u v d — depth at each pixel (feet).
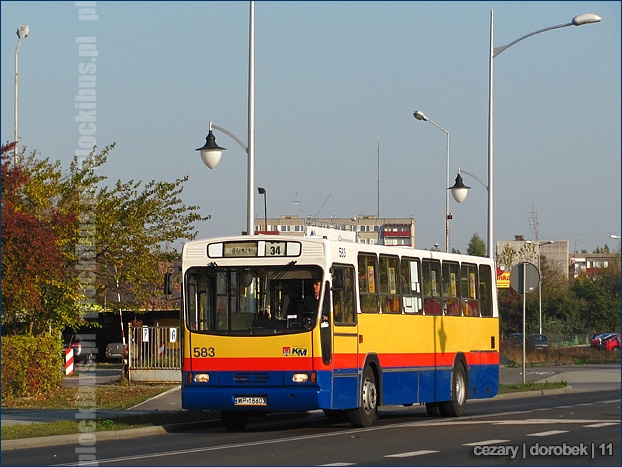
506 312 343.26
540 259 367.45
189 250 77.10
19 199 122.52
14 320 124.26
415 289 88.48
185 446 66.18
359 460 56.34
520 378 163.22
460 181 140.46
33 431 73.15
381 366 81.82
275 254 75.41
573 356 241.96
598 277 380.99
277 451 61.72
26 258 106.73
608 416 86.58
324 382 73.61
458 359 95.55
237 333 74.95
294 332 73.92
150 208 140.36
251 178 103.40
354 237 92.38
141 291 143.33
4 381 109.40
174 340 137.49
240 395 74.28
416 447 62.90
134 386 132.16
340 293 76.38
